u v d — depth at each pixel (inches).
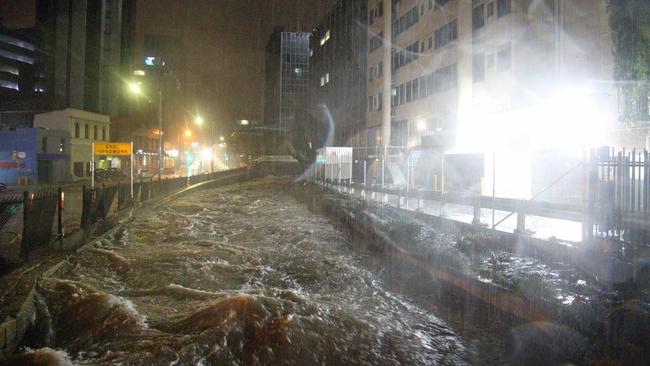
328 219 958.4
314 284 452.8
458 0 1374.3
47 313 339.9
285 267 522.6
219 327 300.4
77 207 1000.9
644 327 236.8
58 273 439.2
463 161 1114.1
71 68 2854.3
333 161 1642.5
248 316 317.7
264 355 276.7
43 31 3284.9
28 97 2886.3
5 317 289.0
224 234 769.6
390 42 1930.4
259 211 1147.3
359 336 309.6
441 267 418.3
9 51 3385.8
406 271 485.4
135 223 864.3
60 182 2050.9
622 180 378.6
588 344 242.5
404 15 1795.0
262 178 2920.8
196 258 558.9
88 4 2935.5
